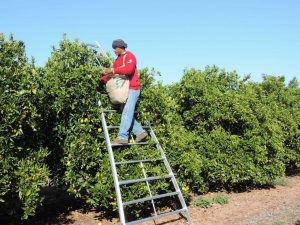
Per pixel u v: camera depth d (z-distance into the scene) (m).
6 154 5.29
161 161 6.84
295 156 11.62
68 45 6.52
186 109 9.10
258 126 9.38
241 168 8.74
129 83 6.46
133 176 6.17
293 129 11.54
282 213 7.07
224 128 9.28
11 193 5.71
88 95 6.36
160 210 7.09
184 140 7.55
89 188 6.33
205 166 8.33
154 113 7.22
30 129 5.96
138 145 6.68
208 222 6.40
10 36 5.74
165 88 8.52
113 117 6.61
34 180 5.53
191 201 7.83
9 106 5.22
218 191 9.10
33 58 5.88
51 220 6.55
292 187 9.99
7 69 5.36
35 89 5.54
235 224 6.30
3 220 6.55
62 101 6.06
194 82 8.87
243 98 9.38
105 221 6.44
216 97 8.88
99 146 6.35
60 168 6.67
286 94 12.28
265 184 10.08
